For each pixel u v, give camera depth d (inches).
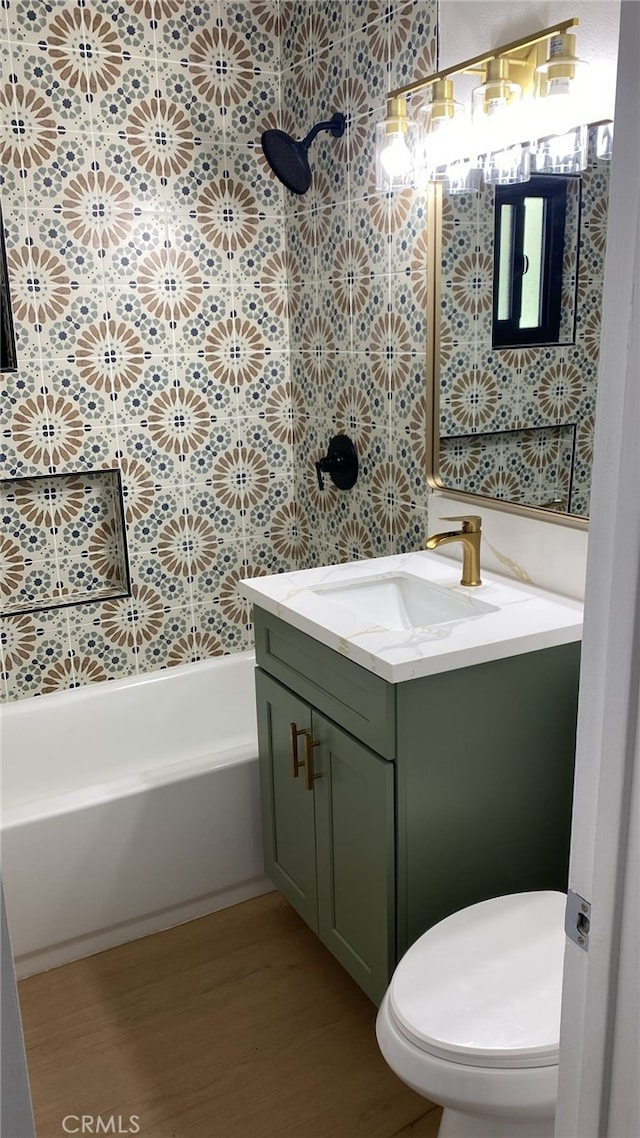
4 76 95.4
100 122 101.0
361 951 73.9
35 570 110.4
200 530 117.4
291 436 121.0
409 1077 52.4
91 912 85.3
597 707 26.7
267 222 113.3
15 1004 29.9
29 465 105.0
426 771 67.1
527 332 76.0
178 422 112.9
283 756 83.4
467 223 81.0
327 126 97.6
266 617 82.2
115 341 106.9
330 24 98.0
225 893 93.6
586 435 71.7
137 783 85.9
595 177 67.0
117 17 99.6
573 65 67.2
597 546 25.7
